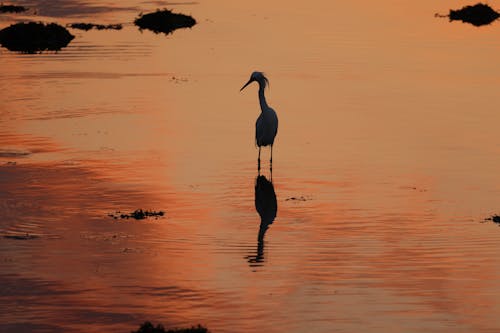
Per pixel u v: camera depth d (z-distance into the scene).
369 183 22.86
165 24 49.72
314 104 32.19
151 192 21.98
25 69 38.06
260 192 22.11
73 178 23.06
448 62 40.00
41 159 24.84
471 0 61.84
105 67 38.56
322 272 16.58
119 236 18.64
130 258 17.27
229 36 46.94
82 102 31.98
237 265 16.95
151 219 19.86
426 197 21.62
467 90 34.34
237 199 21.53
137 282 15.95
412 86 35.12
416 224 19.56
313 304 14.96
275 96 33.47
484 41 45.59
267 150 26.27
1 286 15.64
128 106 31.56
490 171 23.86
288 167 24.44
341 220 19.91
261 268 16.80
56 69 38.06
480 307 14.84
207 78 36.44
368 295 15.39
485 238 18.53
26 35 44.59
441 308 14.79
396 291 15.57
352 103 32.34
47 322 14.08
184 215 20.23
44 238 18.44
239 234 18.89
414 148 26.34
